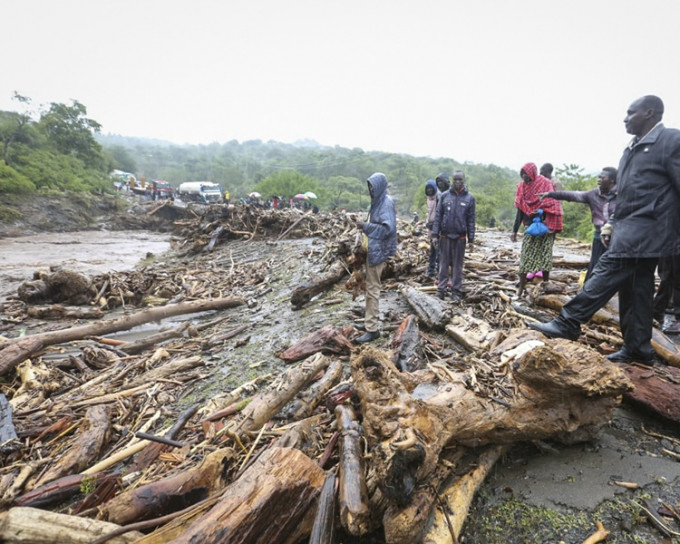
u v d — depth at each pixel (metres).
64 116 54.31
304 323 6.18
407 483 1.80
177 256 17.00
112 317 8.91
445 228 5.67
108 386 4.86
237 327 6.90
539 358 2.24
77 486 2.85
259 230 17.12
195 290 10.12
